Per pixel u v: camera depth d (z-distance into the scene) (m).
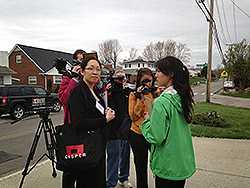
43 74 41.75
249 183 5.09
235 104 27.92
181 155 2.87
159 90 3.23
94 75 3.24
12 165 6.66
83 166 2.98
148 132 2.91
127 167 4.86
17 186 4.96
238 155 7.00
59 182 5.14
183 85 2.90
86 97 3.11
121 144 4.71
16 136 10.45
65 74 3.93
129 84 4.48
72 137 3.02
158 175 2.95
